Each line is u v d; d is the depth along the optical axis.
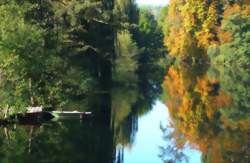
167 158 29.86
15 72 33.00
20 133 30.94
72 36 46.88
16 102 33.16
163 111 47.03
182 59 100.75
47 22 44.72
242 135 35.81
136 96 56.38
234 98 54.72
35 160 24.88
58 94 36.12
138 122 40.75
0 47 32.56
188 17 97.88
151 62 106.56
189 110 47.53
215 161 28.77
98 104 45.78
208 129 38.44
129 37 89.69
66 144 28.80
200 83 70.38
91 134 32.28
